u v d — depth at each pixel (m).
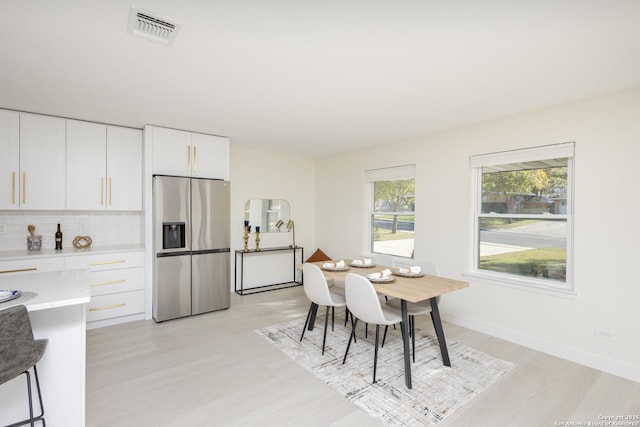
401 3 1.44
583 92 2.49
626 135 2.43
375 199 4.79
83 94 2.61
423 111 3.00
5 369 1.27
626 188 2.43
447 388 2.25
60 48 1.86
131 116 3.23
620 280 2.46
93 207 3.42
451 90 2.49
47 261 3.04
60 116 3.22
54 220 3.50
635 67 2.05
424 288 2.42
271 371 2.47
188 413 1.96
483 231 3.46
